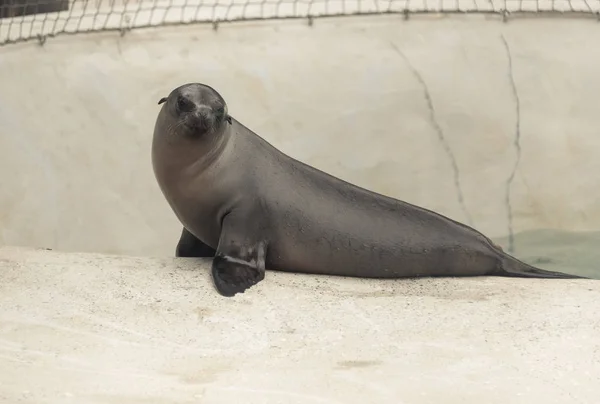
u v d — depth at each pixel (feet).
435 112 112.57
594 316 57.82
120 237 113.60
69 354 51.42
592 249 99.96
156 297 61.67
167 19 120.26
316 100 113.70
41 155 118.11
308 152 112.37
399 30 115.65
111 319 57.62
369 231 70.69
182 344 53.62
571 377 47.60
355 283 68.49
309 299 62.28
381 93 113.39
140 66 118.01
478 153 111.65
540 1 115.65
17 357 50.65
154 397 44.42
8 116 120.57
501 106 112.06
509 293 64.34
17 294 61.98
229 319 57.82
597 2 115.75
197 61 116.88
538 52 113.29
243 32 117.91
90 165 116.57
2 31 126.52
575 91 111.75
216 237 71.92
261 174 70.49
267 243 69.97
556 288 65.67
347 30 116.47
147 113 116.37
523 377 47.62
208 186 68.90
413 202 111.04
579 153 110.32
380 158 112.06
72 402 43.34
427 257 70.54
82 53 120.67
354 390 45.60
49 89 120.16
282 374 48.19
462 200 110.93
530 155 111.04
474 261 71.15
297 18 117.60
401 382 46.80
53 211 115.96
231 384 46.55
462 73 113.29
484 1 116.67
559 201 109.81
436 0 117.29
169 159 68.39
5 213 117.19
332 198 71.77
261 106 114.32
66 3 133.28
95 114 117.80
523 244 103.86
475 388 45.93
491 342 53.42
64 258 71.41
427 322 57.36
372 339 54.29
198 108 65.77
